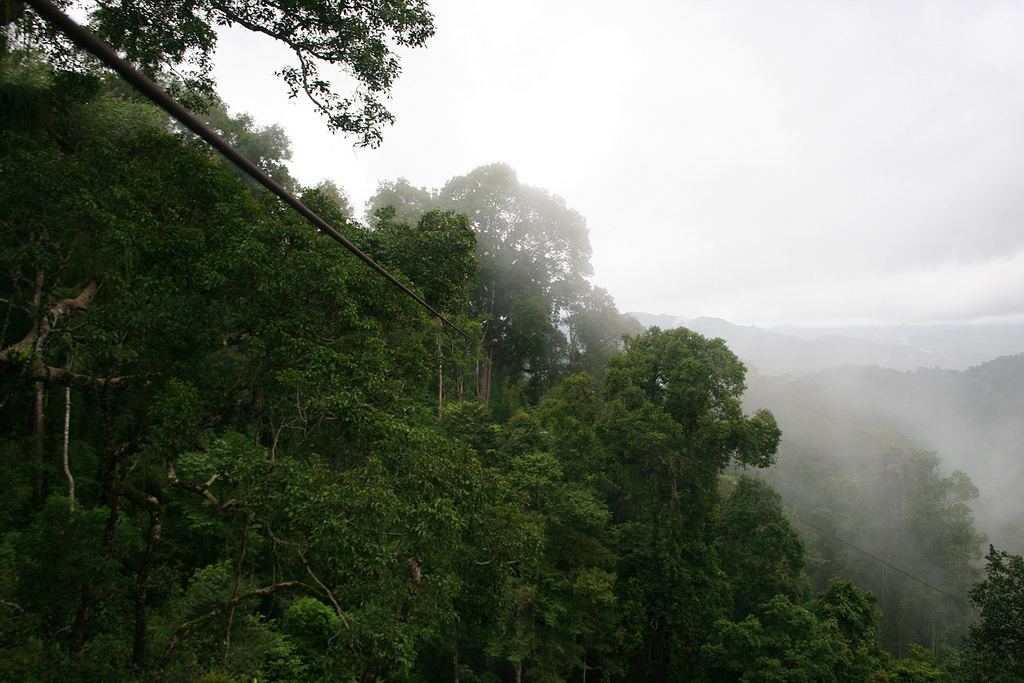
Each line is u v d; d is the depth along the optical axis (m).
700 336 31.11
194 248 12.35
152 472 18.83
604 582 23.48
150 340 11.95
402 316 15.58
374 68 14.41
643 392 30.66
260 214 13.89
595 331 50.97
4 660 10.22
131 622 13.67
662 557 28.75
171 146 13.87
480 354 40.81
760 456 29.58
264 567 20.39
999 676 17.55
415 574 11.98
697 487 30.05
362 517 10.37
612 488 33.53
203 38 13.38
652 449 28.95
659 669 30.16
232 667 13.02
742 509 33.03
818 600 29.27
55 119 13.91
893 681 23.11
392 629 10.27
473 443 25.94
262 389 13.71
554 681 21.44
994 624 18.45
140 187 12.47
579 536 24.83
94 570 11.51
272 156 34.41
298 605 18.16
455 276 18.58
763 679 24.39
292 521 10.23
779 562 33.09
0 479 16.61
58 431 20.52
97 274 13.02
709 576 29.58
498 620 13.67
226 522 19.44
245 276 12.38
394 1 13.70
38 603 11.49
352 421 12.12
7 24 10.34
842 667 24.00
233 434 14.67
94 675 10.41
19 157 11.31
